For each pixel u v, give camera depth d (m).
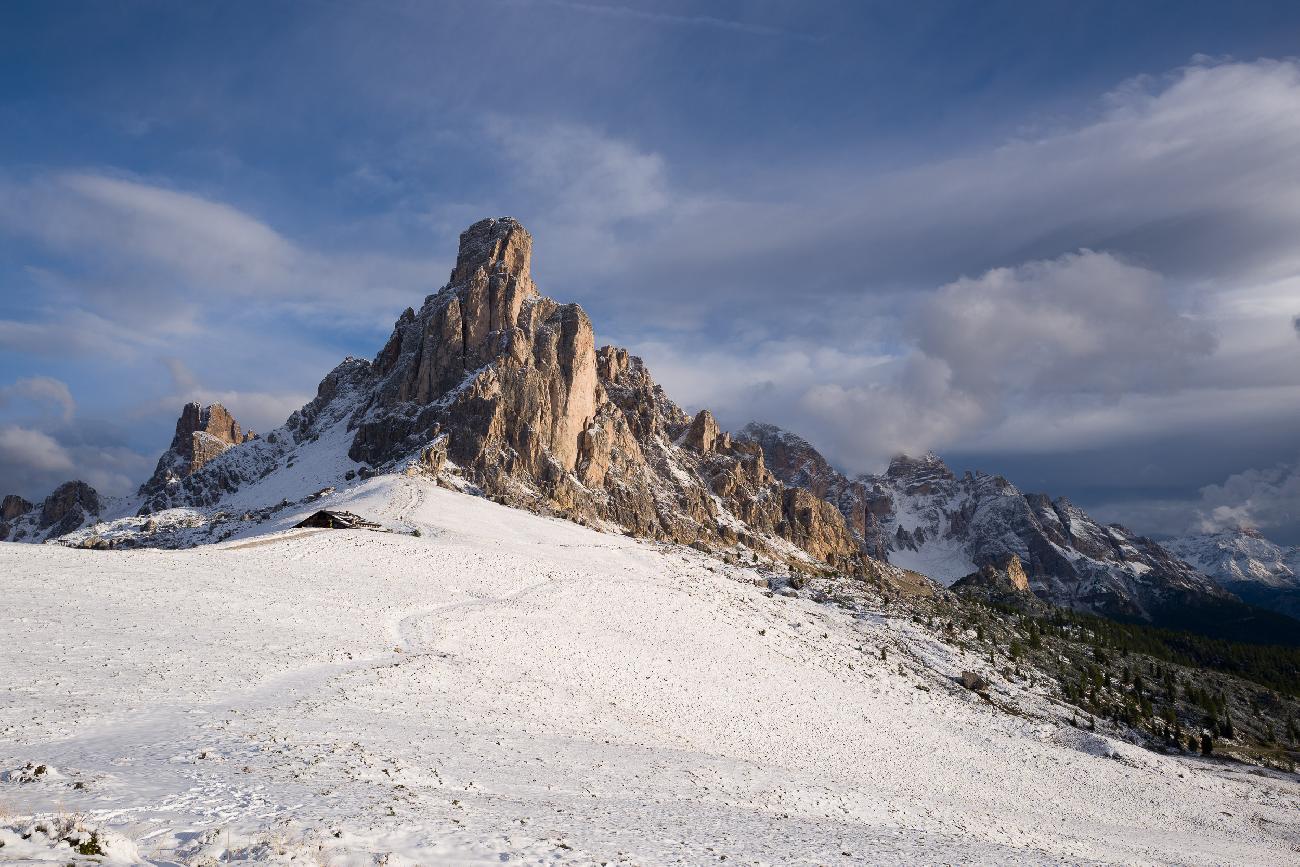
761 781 49.25
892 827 46.34
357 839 20.12
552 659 69.75
